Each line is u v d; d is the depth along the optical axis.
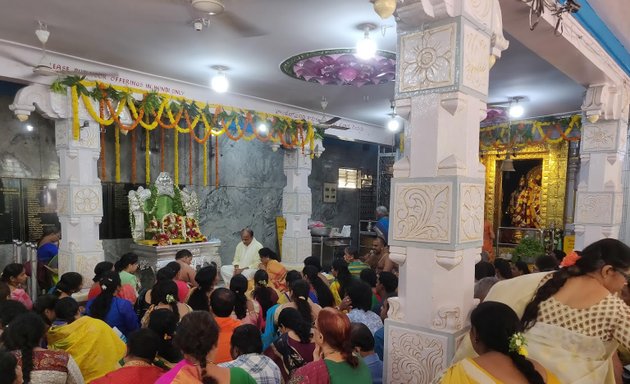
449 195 1.93
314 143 7.63
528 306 1.72
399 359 2.09
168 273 3.64
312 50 4.48
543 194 8.34
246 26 3.84
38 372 1.84
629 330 1.54
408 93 2.09
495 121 8.14
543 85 5.54
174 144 7.21
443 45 1.98
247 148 8.44
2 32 4.07
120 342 2.54
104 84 4.91
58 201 4.95
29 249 4.84
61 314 2.59
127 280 3.94
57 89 4.61
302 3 3.36
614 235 4.46
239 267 5.79
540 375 1.27
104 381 1.75
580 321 1.60
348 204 10.54
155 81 5.56
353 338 2.14
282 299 3.70
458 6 1.94
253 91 6.29
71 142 4.78
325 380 1.61
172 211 6.82
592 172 4.50
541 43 3.06
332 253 8.98
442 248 1.95
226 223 8.12
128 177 6.71
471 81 2.02
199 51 4.58
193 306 3.12
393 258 2.12
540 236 8.05
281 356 2.23
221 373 1.60
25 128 5.70
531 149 8.46
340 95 6.45
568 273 1.71
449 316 1.95
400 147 9.02
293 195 7.57
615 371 1.75
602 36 3.54
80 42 4.33
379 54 4.52
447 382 1.34
